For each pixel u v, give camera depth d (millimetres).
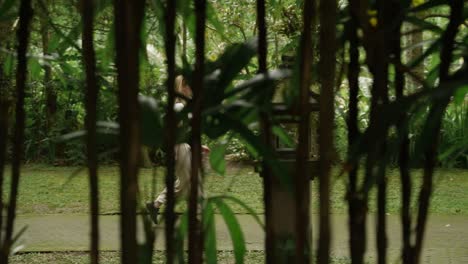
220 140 1679
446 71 1240
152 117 1296
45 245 5430
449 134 8875
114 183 8992
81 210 7105
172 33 1247
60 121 10914
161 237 5297
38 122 11156
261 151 1276
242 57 1339
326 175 1157
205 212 1540
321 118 1154
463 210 6934
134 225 1146
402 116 1270
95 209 1204
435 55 1677
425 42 1344
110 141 1295
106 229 6055
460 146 1534
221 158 1604
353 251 1349
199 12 1248
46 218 6625
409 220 1339
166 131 1281
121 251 1150
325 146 1154
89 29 1189
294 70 1288
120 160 1152
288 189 1271
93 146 1202
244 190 8305
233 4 7953
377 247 1359
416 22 1317
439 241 5531
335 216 6504
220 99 1329
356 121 1378
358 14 1212
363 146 1172
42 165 10984
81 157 10938
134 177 1146
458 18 1224
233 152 10523
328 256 1161
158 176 8055
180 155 5496
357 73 1365
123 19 1137
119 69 1145
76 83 1662
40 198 7820
